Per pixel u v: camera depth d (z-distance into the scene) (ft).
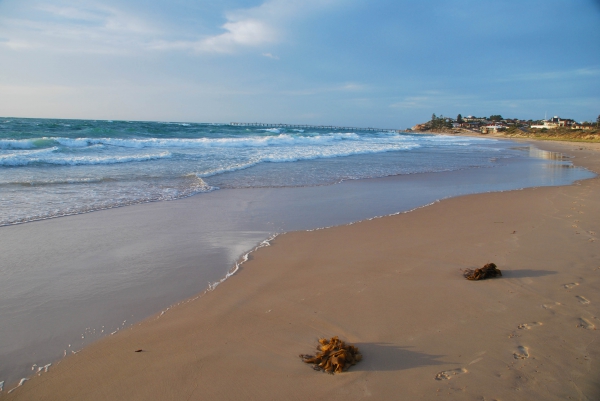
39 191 29.96
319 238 20.38
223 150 71.46
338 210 27.27
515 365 9.40
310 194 33.12
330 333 11.12
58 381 9.21
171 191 32.01
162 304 13.05
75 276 15.21
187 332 11.27
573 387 8.57
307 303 12.98
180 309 12.69
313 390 8.73
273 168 49.29
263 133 138.51
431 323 11.53
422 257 17.37
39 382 9.16
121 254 17.67
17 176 35.40
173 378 9.22
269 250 18.42
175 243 19.38
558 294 13.30
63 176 36.37
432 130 557.33
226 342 10.73
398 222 23.89
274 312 12.42
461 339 10.62
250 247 18.88
